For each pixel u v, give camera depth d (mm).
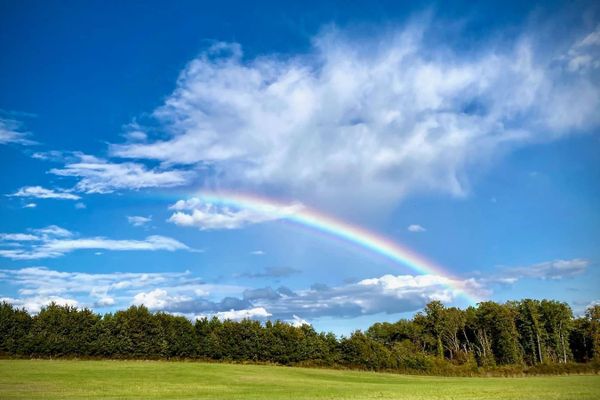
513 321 138000
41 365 75812
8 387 47281
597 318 130250
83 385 52000
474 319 144000
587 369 98688
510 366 116812
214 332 118250
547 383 64438
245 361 115375
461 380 81875
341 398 43688
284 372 89500
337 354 117188
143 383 57594
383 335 151500
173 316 117562
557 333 138375
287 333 119188
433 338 146250
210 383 62000
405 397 44812
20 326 95688
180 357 112938
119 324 108625
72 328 102062
